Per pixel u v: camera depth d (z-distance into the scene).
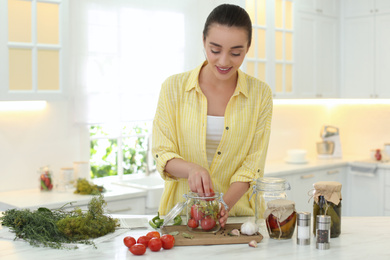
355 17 5.41
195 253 1.82
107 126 4.60
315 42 5.27
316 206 2.03
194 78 2.26
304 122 5.66
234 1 4.59
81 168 4.09
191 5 4.74
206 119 2.26
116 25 4.29
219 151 2.29
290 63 5.02
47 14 3.71
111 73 4.29
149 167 4.70
